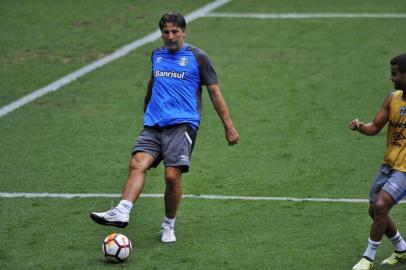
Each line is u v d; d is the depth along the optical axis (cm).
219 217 2572
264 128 3650
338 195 2805
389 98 2080
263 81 4306
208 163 3212
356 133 3556
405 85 2017
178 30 2269
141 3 5841
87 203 2727
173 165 2247
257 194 2827
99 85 4300
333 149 3359
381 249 2273
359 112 3844
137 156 2255
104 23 5391
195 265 2147
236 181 2984
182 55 2286
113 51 4862
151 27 5312
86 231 2436
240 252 2245
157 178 3020
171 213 2317
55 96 4131
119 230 2442
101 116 3844
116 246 2142
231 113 3866
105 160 3250
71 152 3347
